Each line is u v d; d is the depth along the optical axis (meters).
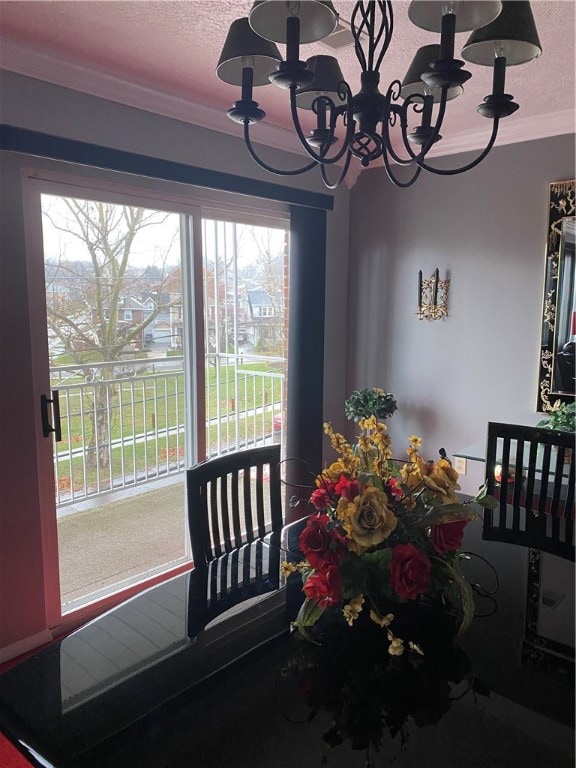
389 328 3.54
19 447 2.23
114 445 2.91
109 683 1.05
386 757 0.84
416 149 3.24
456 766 0.82
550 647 1.14
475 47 1.31
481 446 2.84
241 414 3.84
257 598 1.39
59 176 2.28
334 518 1.16
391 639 1.04
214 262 3.66
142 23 1.86
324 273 3.43
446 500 1.13
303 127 2.98
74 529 3.00
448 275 3.25
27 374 2.22
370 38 1.26
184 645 1.18
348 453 1.22
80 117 2.25
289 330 3.37
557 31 1.86
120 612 1.33
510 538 1.78
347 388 3.79
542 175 2.88
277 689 1.01
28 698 1.01
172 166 2.55
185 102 2.53
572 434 2.01
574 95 2.48
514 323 3.04
